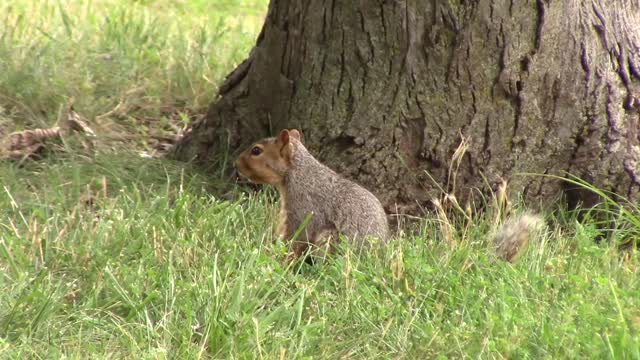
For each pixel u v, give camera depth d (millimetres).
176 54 15203
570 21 11016
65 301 8906
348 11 11094
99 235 9742
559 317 8586
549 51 10992
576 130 11242
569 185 11453
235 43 16219
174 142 13188
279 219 10891
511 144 11156
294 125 11570
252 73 11977
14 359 7766
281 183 10758
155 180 11758
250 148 10773
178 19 18156
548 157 11273
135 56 15008
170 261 9219
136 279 9109
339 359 8305
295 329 8414
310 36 11328
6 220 10461
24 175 11594
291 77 11570
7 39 14734
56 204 10789
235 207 10711
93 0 18906
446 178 11180
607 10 11203
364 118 11195
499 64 10945
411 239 10773
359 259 9875
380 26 11008
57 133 12406
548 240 10664
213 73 14750
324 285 9469
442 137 11086
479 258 9766
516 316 8516
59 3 16391
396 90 11078
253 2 21031
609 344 7703
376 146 11195
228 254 9688
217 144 12250
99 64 14391
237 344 8156
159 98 14102
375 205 10586
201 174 11992
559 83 11094
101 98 13641
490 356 8023
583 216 11445
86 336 8406
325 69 11297
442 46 10906
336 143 11383
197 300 8750
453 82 10961
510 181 11227
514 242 10188
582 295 9000
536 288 9227
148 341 8266
